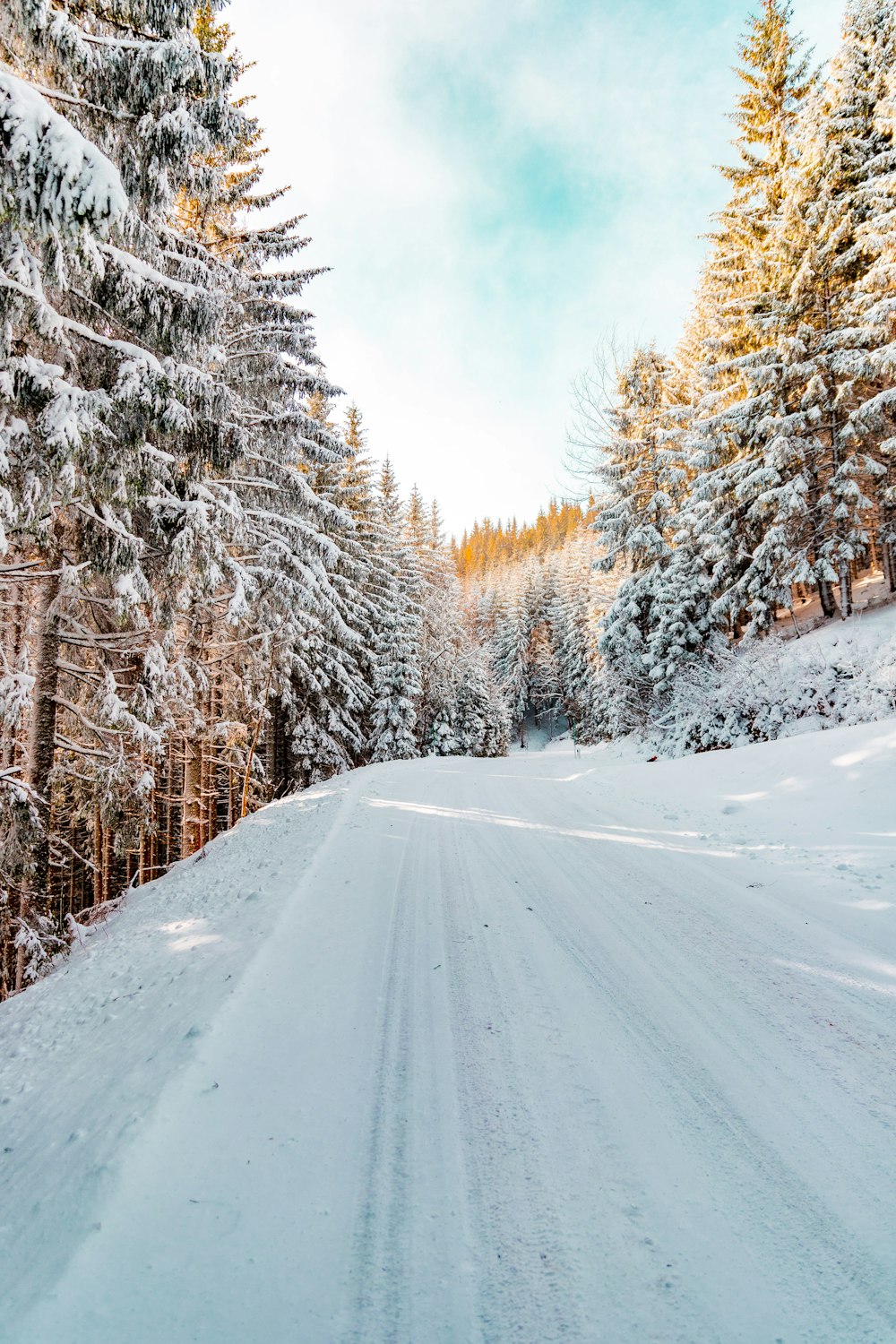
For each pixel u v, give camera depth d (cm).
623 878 573
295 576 1287
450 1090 278
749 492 1595
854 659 1197
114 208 418
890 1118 248
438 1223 207
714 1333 165
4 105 394
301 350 1227
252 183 1230
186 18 637
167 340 712
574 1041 314
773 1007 336
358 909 505
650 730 1953
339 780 1427
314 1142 246
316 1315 174
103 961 504
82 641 862
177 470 836
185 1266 189
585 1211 209
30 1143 261
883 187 1297
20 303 531
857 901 467
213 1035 313
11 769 743
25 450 583
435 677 3372
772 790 828
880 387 1480
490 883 571
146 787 1002
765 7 1736
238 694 1564
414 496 3806
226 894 602
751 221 1795
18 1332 162
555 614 5328
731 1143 239
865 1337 162
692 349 2402
